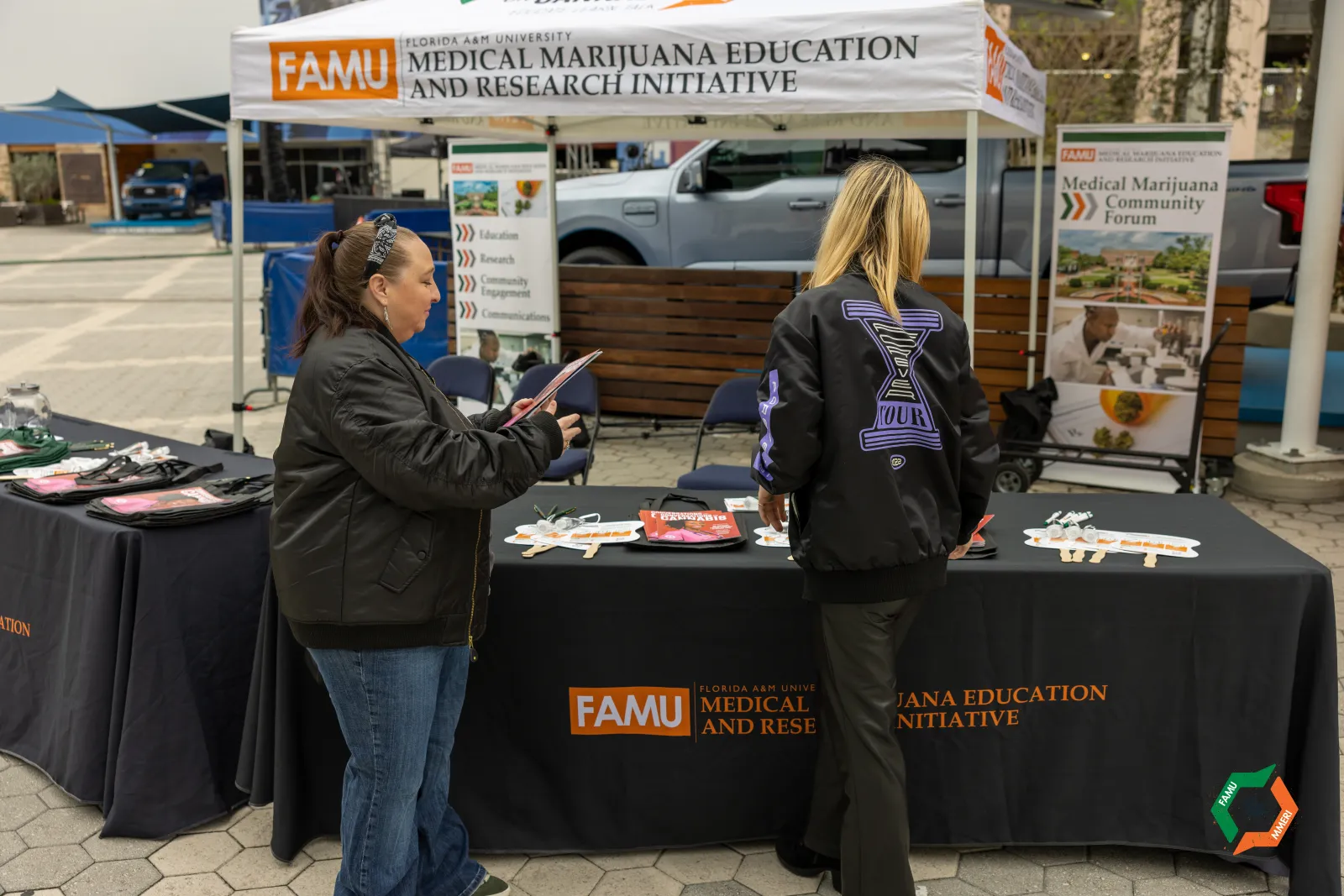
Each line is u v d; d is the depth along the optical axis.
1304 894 2.59
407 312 2.20
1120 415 6.11
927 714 2.70
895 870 2.33
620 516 3.07
